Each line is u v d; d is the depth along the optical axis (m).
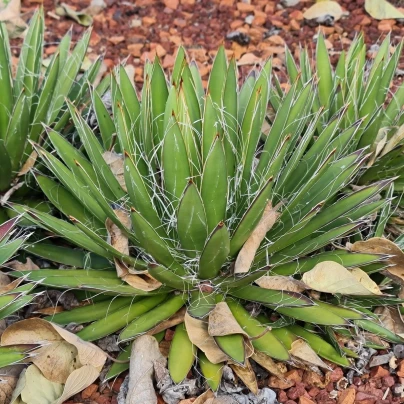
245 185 1.01
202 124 0.97
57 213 1.12
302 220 0.94
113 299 0.99
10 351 0.92
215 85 1.07
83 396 0.97
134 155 1.00
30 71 1.14
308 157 1.03
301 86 1.15
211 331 0.93
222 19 1.49
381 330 0.98
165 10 1.51
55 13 1.51
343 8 1.49
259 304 1.01
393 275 1.00
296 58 1.42
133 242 1.00
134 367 0.95
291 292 0.94
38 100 1.13
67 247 1.06
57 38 1.46
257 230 0.97
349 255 0.98
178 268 0.97
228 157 1.00
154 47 1.44
